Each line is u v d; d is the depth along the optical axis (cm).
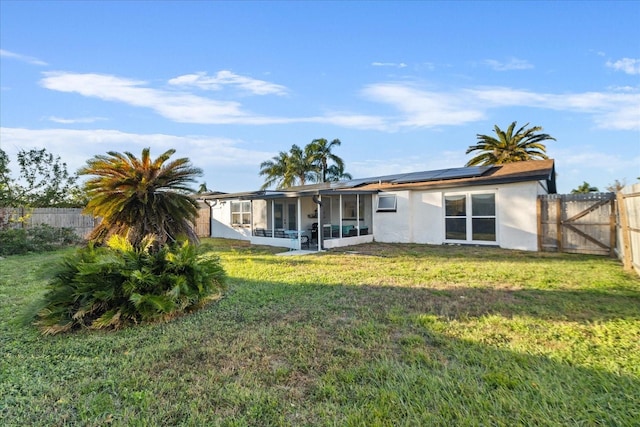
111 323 398
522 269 752
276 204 1759
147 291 436
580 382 266
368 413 233
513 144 2888
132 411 238
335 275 712
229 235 1844
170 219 639
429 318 422
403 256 992
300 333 380
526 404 239
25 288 611
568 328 382
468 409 235
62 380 281
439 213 1291
